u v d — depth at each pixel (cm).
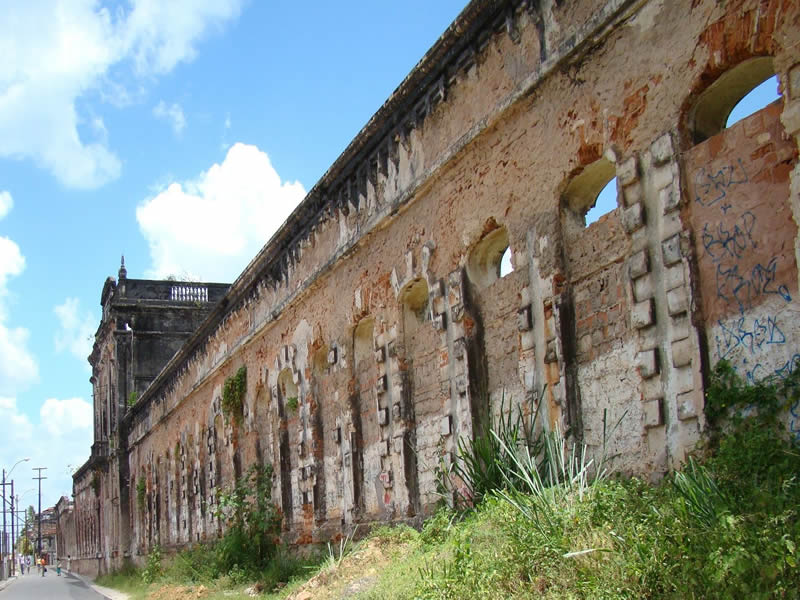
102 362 5447
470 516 1066
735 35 811
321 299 1839
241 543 2136
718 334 822
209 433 2800
